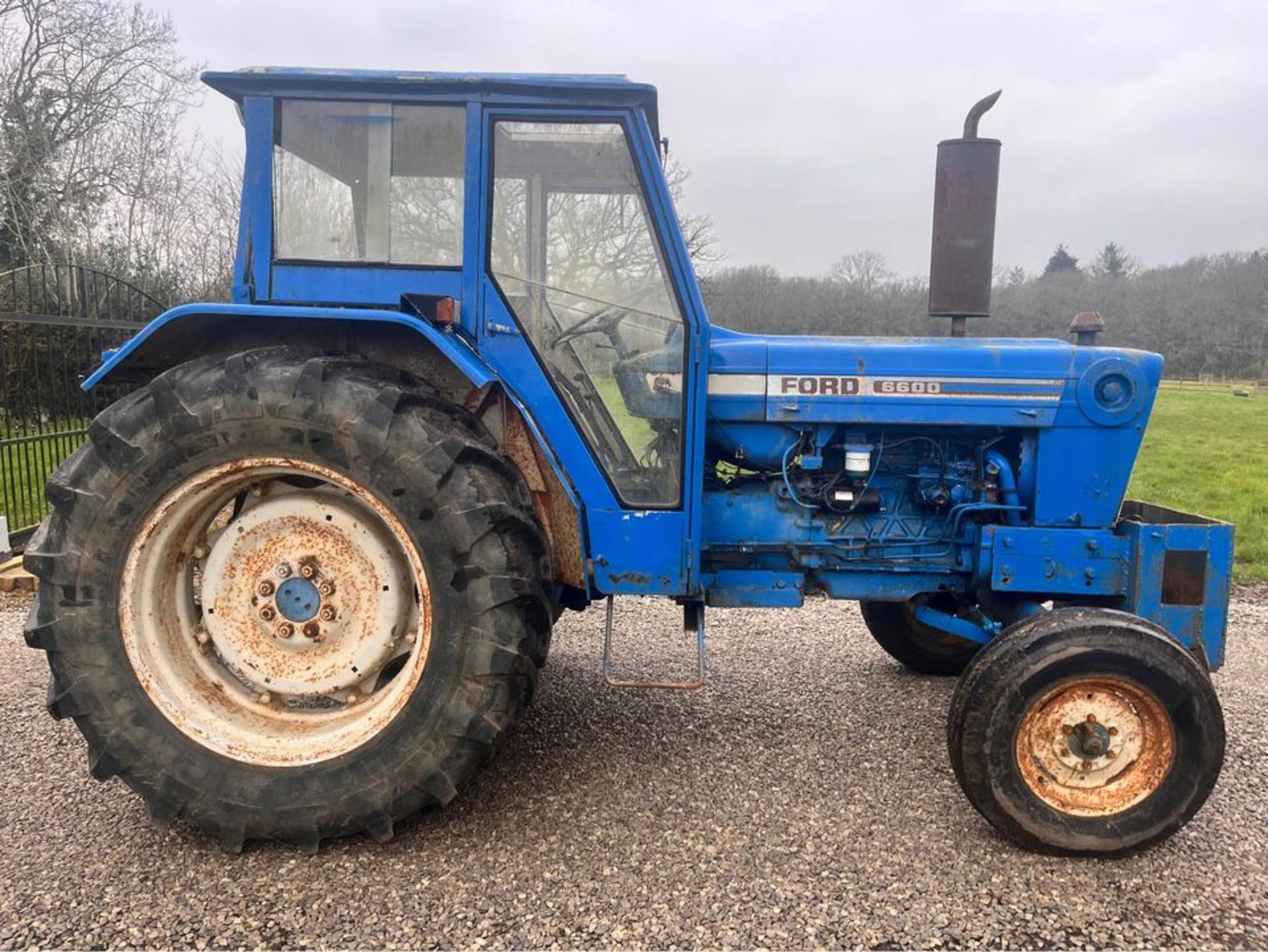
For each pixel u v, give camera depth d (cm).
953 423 319
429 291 291
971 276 338
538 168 291
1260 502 993
